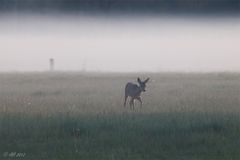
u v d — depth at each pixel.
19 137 61.41
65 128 64.06
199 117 69.31
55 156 54.22
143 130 62.97
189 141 58.94
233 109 76.56
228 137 60.81
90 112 74.50
